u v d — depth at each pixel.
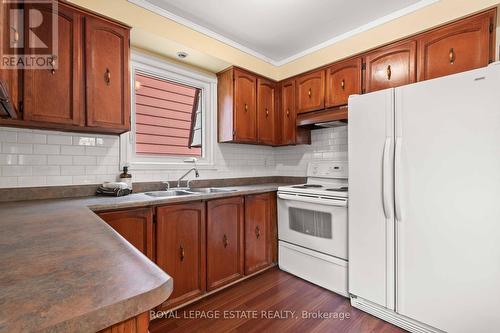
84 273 0.54
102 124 1.75
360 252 1.87
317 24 2.32
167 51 2.33
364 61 2.33
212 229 2.09
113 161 2.11
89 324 0.40
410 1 2.00
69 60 1.62
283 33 2.49
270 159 3.45
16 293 0.45
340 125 2.81
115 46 1.82
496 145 1.32
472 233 1.39
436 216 1.51
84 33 1.69
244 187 2.68
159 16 2.06
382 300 1.74
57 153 1.84
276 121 3.11
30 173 1.73
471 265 1.39
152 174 2.34
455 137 1.45
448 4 1.86
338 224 2.10
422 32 1.99
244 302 1.99
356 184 1.89
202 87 2.80
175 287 1.85
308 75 2.80
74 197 1.83
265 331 1.64
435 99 1.52
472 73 1.39
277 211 2.69
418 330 1.59
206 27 2.37
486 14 1.72
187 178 2.60
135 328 0.48
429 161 1.53
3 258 0.62
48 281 0.50
